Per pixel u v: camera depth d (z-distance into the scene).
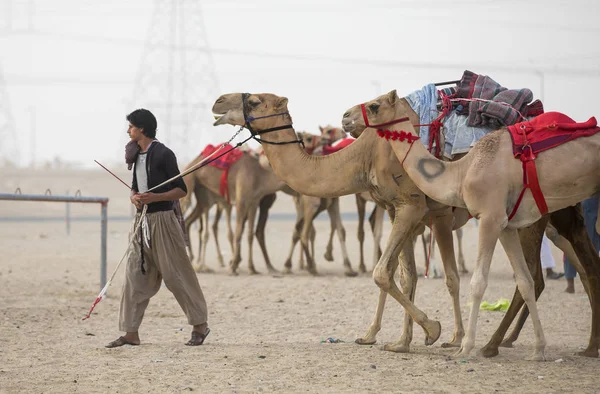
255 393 9.76
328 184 12.49
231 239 27.42
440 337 14.26
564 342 13.59
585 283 13.02
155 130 13.05
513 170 11.16
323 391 9.82
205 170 25.97
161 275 13.05
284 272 25.97
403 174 12.04
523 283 11.63
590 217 18.38
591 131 11.25
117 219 62.97
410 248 12.63
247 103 12.60
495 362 11.58
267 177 25.61
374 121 11.74
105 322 15.70
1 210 73.50
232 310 17.64
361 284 22.05
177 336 14.25
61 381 10.43
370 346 12.95
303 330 15.01
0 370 11.10
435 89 12.66
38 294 19.98
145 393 9.81
